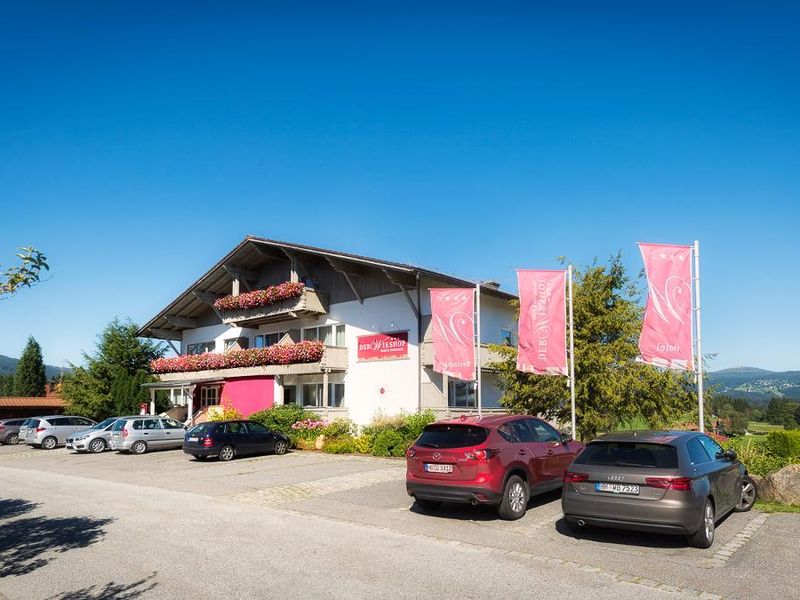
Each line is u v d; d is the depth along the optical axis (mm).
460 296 18219
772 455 14602
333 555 8242
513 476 10531
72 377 38031
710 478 8766
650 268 14148
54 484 16062
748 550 8273
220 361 31000
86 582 7207
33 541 9383
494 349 21797
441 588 6812
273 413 25844
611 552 8266
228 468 19141
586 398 19141
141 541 9195
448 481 10312
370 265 24750
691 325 13914
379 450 21141
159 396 38281
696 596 6543
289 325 30391
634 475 8344
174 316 35594
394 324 25578
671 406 19562
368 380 26188
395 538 9234
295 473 17281
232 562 7930
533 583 6973
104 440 26297
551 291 16297
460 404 25625
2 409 44281
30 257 6668
